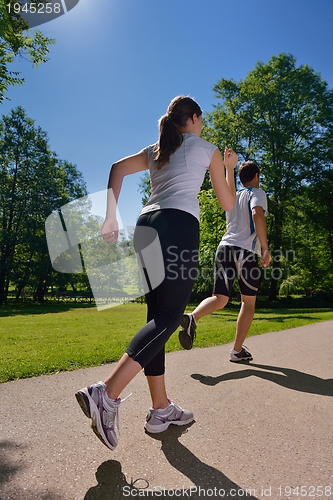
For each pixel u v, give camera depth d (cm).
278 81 2406
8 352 384
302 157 2398
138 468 138
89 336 578
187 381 250
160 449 154
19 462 140
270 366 296
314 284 2766
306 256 2611
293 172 2411
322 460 145
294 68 2533
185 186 170
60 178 3309
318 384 245
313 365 300
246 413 193
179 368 288
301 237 2692
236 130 2373
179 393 225
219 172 183
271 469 138
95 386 140
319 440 162
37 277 3034
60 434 166
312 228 2608
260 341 419
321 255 2838
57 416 187
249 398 216
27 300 3503
